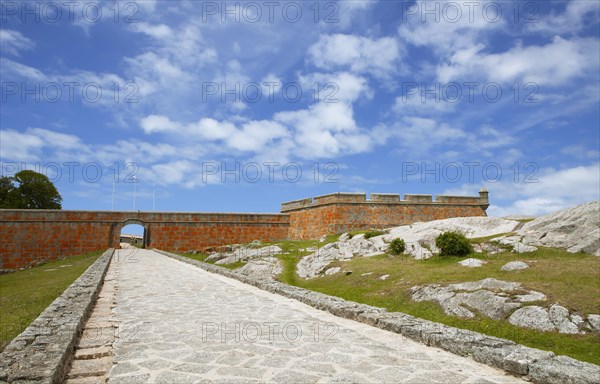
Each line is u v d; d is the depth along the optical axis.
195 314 9.74
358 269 20.75
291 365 5.92
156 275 19.06
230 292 13.59
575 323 10.60
